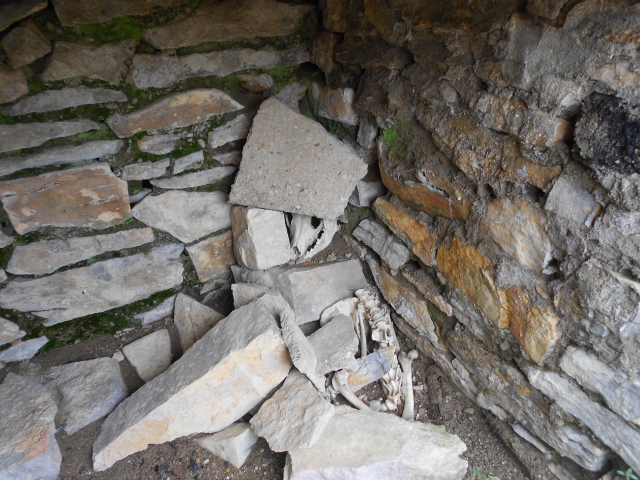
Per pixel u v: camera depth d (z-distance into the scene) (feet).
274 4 7.43
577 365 5.29
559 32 4.37
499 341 6.39
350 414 6.83
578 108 4.51
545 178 5.03
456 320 7.24
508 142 5.34
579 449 5.75
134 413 6.68
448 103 5.94
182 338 8.30
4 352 7.45
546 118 4.74
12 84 6.13
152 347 8.18
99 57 6.50
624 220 4.34
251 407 7.06
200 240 8.57
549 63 4.53
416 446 6.32
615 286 4.59
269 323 6.68
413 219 7.44
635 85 3.93
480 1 5.14
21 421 6.39
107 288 7.97
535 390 6.09
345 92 7.78
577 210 4.77
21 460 6.02
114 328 8.38
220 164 8.23
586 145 4.41
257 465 6.85
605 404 5.20
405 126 6.94
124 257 7.98
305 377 6.95
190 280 8.83
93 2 6.08
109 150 7.11
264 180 7.63
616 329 4.72
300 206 7.65
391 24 6.41
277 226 7.97
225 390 6.71
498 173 5.57
